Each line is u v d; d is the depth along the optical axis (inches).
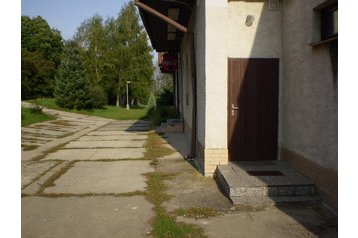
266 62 249.6
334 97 166.9
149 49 1621.6
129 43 1601.9
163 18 293.3
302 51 208.2
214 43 233.3
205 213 171.6
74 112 1103.6
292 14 224.7
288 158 237.8
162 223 160.2
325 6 181.6
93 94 1232.8
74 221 167.0
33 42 1717.5
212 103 236.5
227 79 246.2
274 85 250.8
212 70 234.8
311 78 195.2
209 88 235.6
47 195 208.7
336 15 173.9
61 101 1154.7
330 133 171.8
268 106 251.9
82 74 1190.3
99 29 1595.7
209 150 239.5
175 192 209.2
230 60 248.8
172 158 317.7
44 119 781.9
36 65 1327.5
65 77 1165.1
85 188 222.8
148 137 480.7
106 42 1614.2
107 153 355.3
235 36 248.2
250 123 252.2
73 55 1190.3
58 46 1845.5
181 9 324.5
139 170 272.1
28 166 295.1
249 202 182.2
